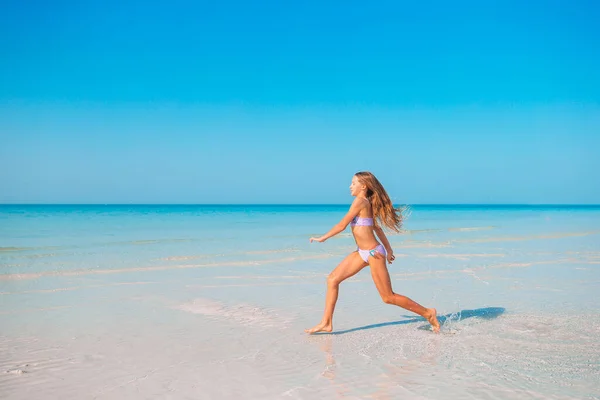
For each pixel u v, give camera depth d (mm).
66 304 7543
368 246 5906
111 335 5934
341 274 6020
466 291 8773
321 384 4387
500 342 5660
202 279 9773
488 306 7594
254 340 5781
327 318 6051
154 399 4066
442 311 7297
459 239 18234
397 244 16422
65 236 18375
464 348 5441
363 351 5355
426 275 10422
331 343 5668
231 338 5859
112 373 4652
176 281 9523
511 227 25938
